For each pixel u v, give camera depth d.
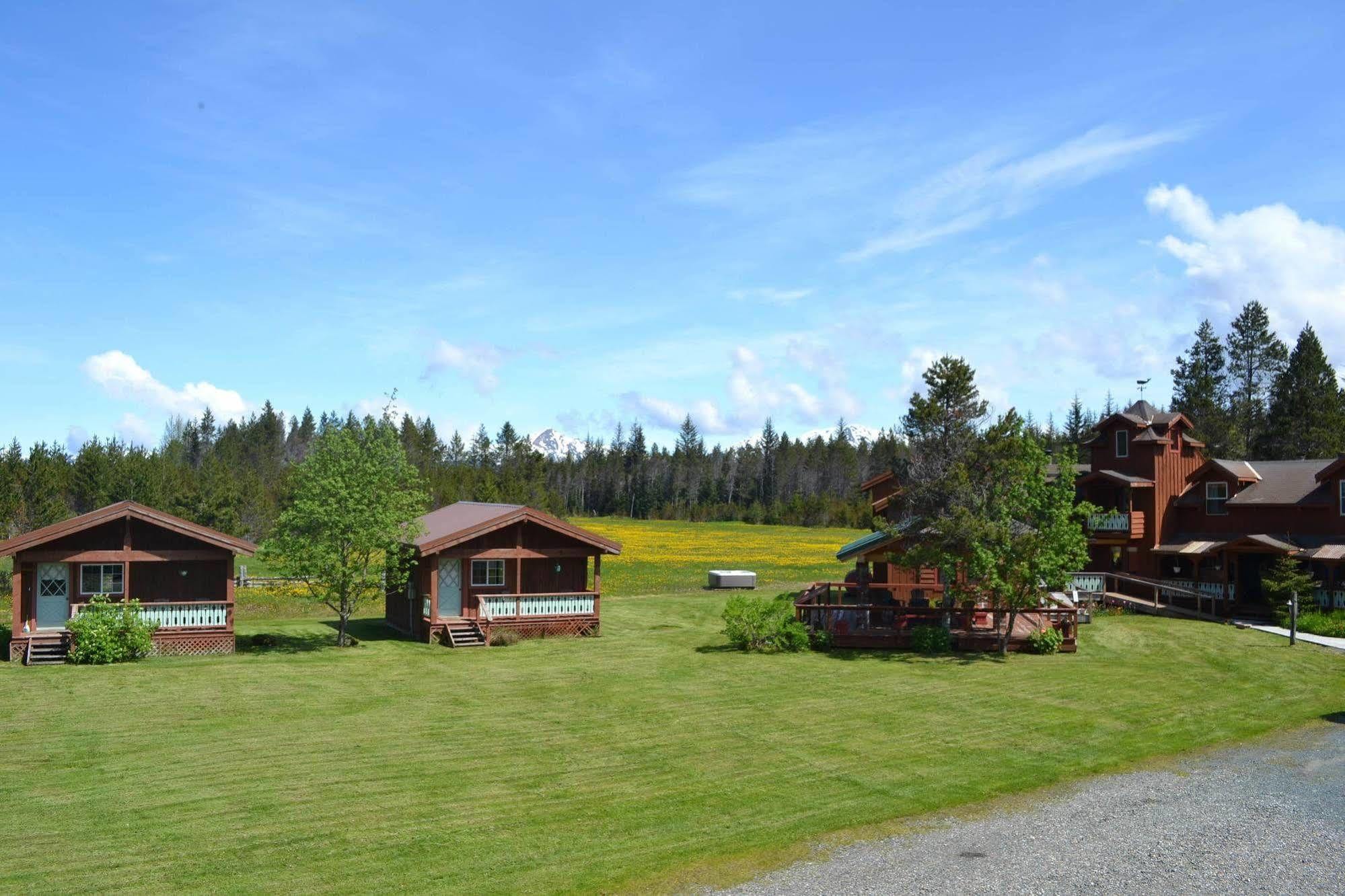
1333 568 35.31
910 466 34.50
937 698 22.50
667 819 13.79
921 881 11.58
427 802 14.52
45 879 11.52
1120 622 35.59
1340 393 73.19
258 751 17.50
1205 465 41.06
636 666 27.09
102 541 28.92
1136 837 13.09
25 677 24.88
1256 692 23.25
